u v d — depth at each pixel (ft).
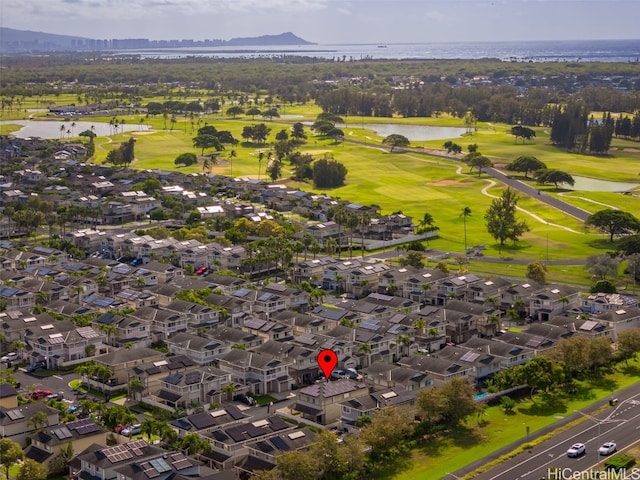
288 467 524.52
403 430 583.99
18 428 587.68
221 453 563.48
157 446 571.69
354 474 542.16
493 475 546.67
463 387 631.97
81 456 539.70
